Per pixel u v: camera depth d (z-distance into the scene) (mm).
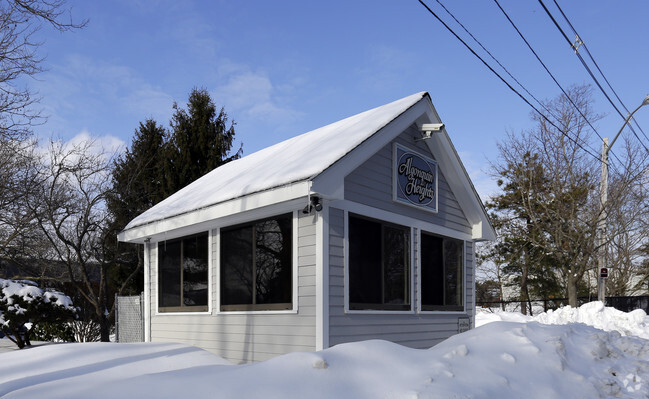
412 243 10727
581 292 34281
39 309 13594
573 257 25609
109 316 18922
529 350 6215
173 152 25891
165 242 12477
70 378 5918
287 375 5016
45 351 7609
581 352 6578
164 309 12297
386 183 10156
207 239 11086
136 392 4684
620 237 30000
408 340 10281
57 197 18125
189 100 27000
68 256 17688
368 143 9219
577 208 27344
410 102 10711
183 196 12961
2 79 12656
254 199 8906
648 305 26359
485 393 5117
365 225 9508
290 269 8906
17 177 16281
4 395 4895
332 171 8359
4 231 17312
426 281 11141
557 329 7016
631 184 27453
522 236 30641
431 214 11531
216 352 10406
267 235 9523
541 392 5465
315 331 8367
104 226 21906
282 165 9688
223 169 14812
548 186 29047
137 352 7535
